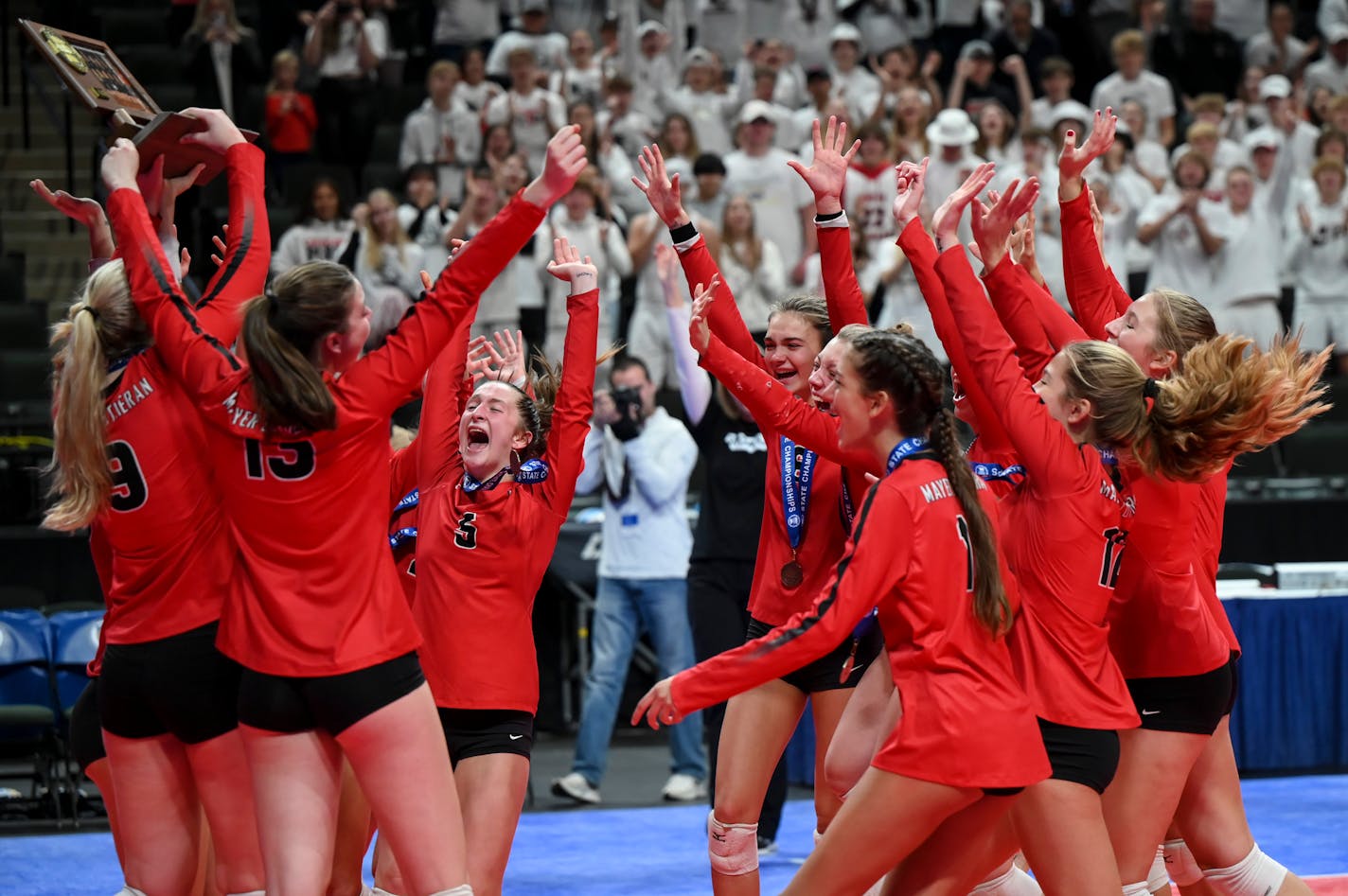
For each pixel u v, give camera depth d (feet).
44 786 31.94
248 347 14.64
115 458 15.60
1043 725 16.07
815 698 18.79
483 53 56.29
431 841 15.10
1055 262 43.24
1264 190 49.01
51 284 51.16
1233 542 38.52
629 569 32.04
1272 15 58.54
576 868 26.73
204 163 17.37
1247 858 18.12
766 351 19.77
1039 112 52.37
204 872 17.34
